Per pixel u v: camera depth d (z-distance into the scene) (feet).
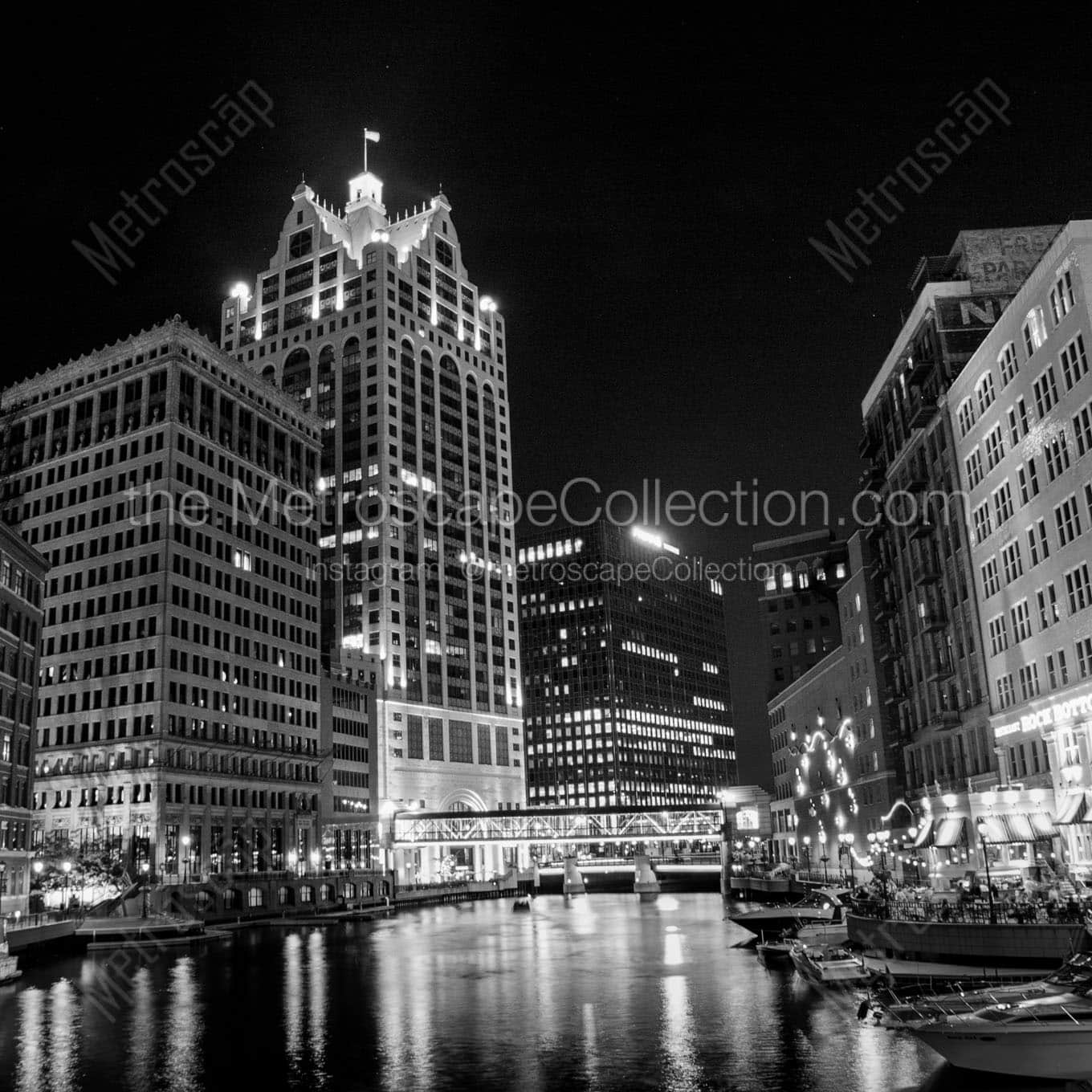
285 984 228.43
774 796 629.51
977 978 158.10
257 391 530.68
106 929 317.63
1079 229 207.62
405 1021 178.60
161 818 411.75
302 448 561.84
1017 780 250.16
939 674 300.20
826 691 449.89
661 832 623.36
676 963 253.85
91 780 425.69
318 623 557.33
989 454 261.65
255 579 504.02
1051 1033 112.27
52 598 466.29
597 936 343.87
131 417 474.08
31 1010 193.77
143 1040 163.02
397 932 378.53
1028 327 233.14
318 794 527.40
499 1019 178.40
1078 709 214.69
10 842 301.84
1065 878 206.90
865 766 390.42
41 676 456.45
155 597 440.45
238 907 445.78
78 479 479.00
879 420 364.17
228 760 459.73
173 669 436.35
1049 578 227.61
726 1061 138.82
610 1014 179.73
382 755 646.33
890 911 195.11
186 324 481.05
